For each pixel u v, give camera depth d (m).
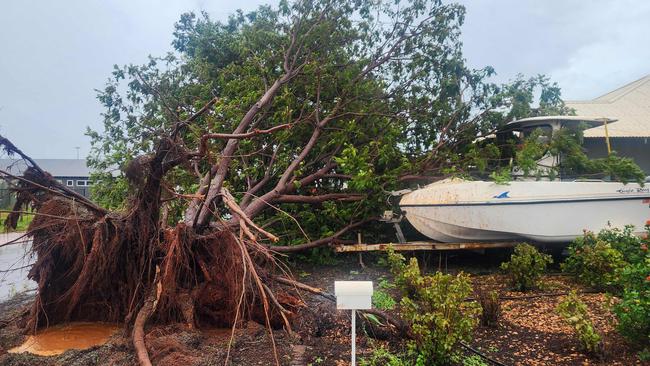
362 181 7.38
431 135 9.20
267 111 7.88
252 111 7.29
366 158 7.67
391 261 6.06
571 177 8.23
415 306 4.46
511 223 7.59
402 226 9.03
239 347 4.61
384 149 7.88
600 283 6.41
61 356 4.44
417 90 9.39
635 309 4.23
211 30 10.48
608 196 7.65
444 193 7.78
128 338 4.79
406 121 9.02
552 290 6.70
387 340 4.88
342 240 8.15
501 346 4.69
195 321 5.25
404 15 9.40
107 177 8.89
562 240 7.71
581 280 6.90
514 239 7.89
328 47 9.10
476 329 5.16
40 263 5.47
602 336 4.54
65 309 5.62
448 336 4.06
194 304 5.33
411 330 4.48
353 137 8.63
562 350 4.54
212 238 5.53
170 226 6.18
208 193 5.88
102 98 9.67
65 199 5.54
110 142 9.30
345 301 3.75
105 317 5.68
